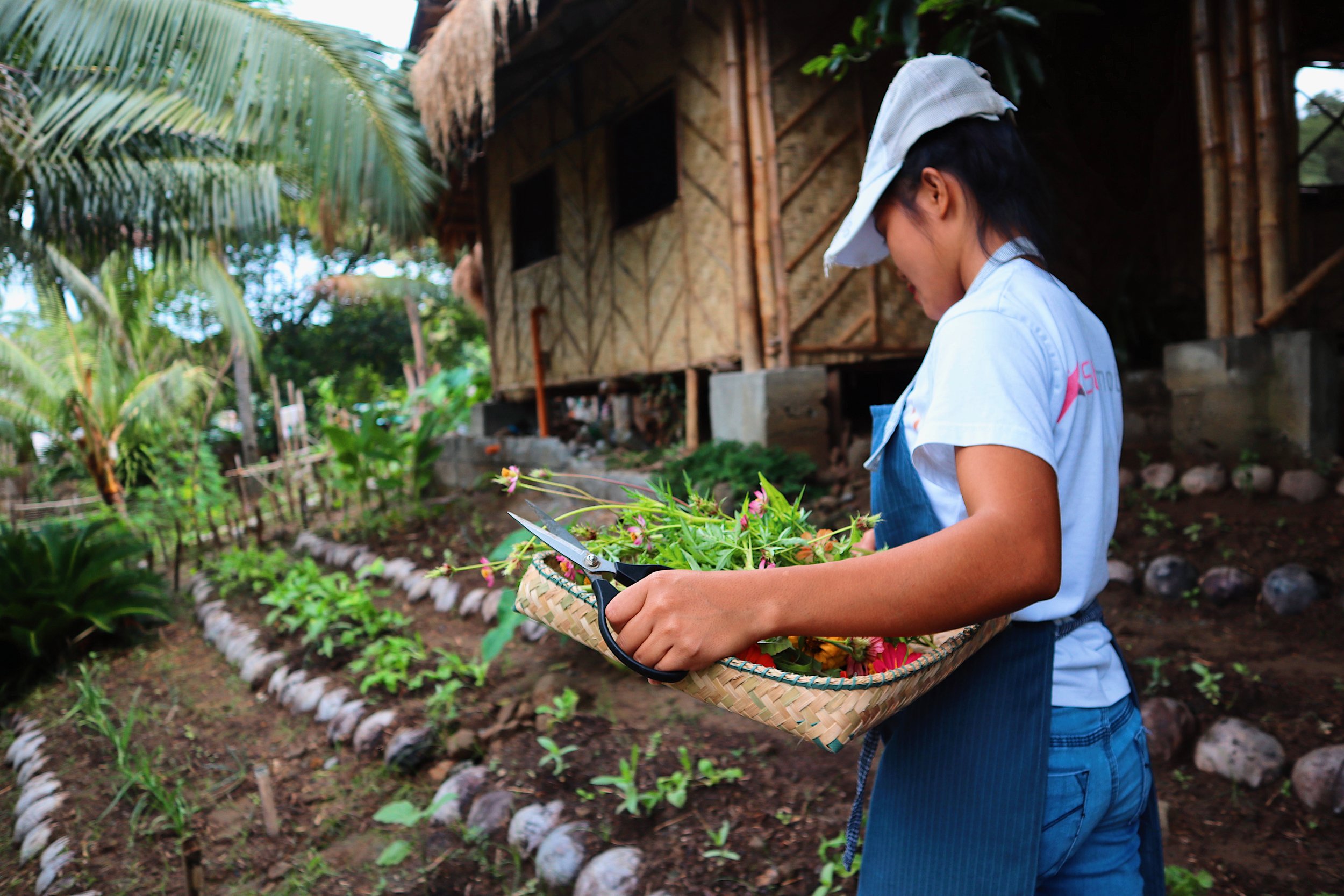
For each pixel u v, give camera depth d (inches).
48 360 457.4
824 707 34.4
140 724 177.6
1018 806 41.4
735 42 233.9
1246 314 185.9
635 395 348.8
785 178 235.0
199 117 278.1
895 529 46.3
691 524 50.9
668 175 287.3
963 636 39.6
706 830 106.0
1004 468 34.4
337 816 132.5
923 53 210.7
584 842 106.6
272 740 163.6
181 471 460.4
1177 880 84.5
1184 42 273.4
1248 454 176.9
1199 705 117.0
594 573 38.9
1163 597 151.8
